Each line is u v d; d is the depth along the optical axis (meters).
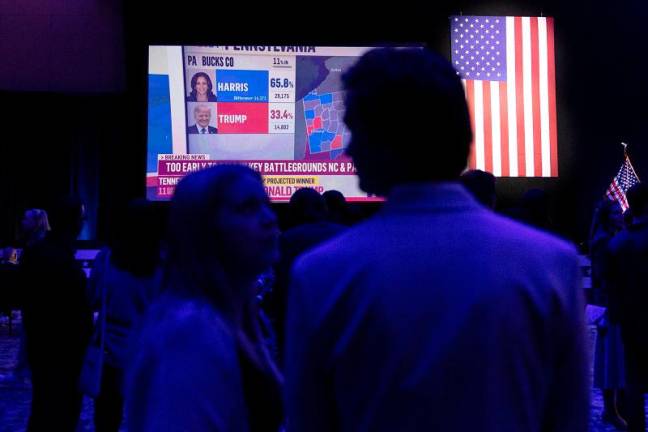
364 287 1.11
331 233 4.43
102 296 3.79
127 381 1.34
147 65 11.80
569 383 1.13
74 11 12.57
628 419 4.52
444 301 1.09
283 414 1.50
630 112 13.80
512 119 11.98
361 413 1.10
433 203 1.16
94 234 14.55
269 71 11.91
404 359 1.08
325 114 11.95
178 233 1.48
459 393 1.06
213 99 11.84
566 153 13.70
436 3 12.64
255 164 11.87
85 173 14.57
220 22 12.55
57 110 14.23
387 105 1.16
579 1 13.30
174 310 1.37
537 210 4.36
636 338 4.46
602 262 4.66
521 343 1.09
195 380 1.25
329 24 12.63
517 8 12.97
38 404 3.97
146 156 11.76
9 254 12.03
